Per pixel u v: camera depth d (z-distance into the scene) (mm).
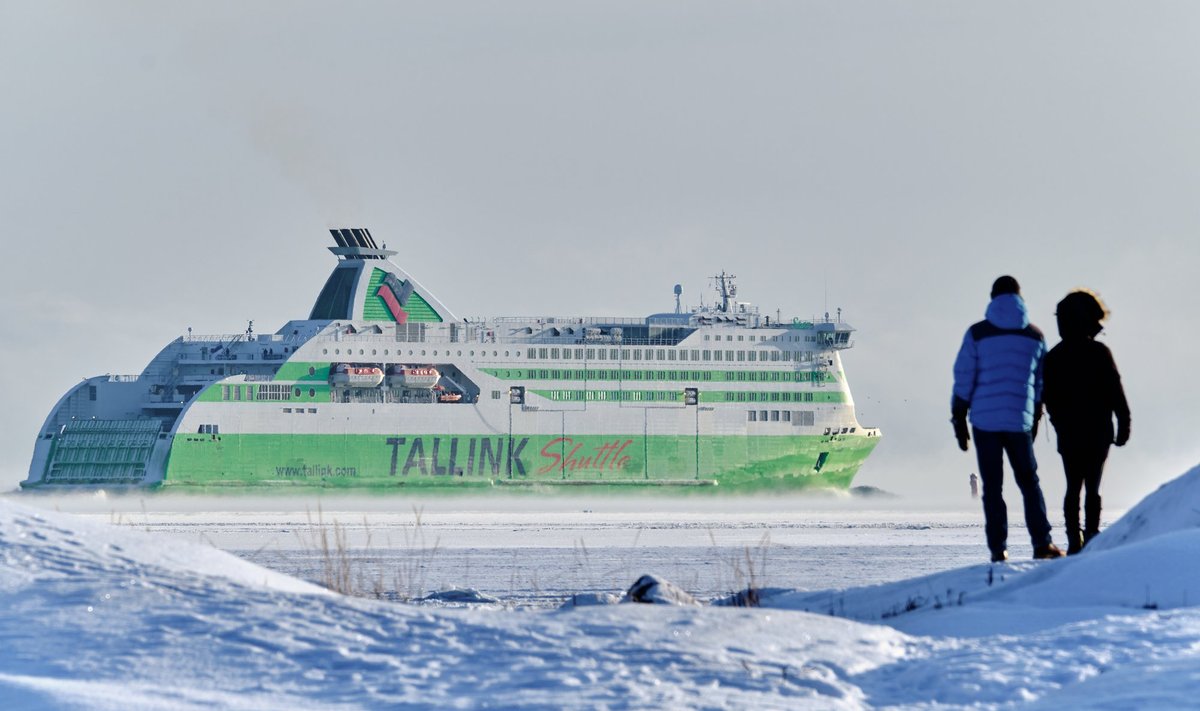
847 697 33062
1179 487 52375
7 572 40375
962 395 56812
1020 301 56375
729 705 31609
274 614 37625
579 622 38531
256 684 32531
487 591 84938
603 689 32562
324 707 31016
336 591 58312
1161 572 44219
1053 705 31359
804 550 139000
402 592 79625
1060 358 58938
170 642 35125
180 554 45219
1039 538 55750
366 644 35719
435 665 34250
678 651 35969
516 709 30953
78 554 42781
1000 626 41719
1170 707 30328
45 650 34344
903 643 38594
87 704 30438
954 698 33094
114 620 36625
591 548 145750
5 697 30906
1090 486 58969
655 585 51969
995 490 56094
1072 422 58562
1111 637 37656
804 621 39688
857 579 98125
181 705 30797
